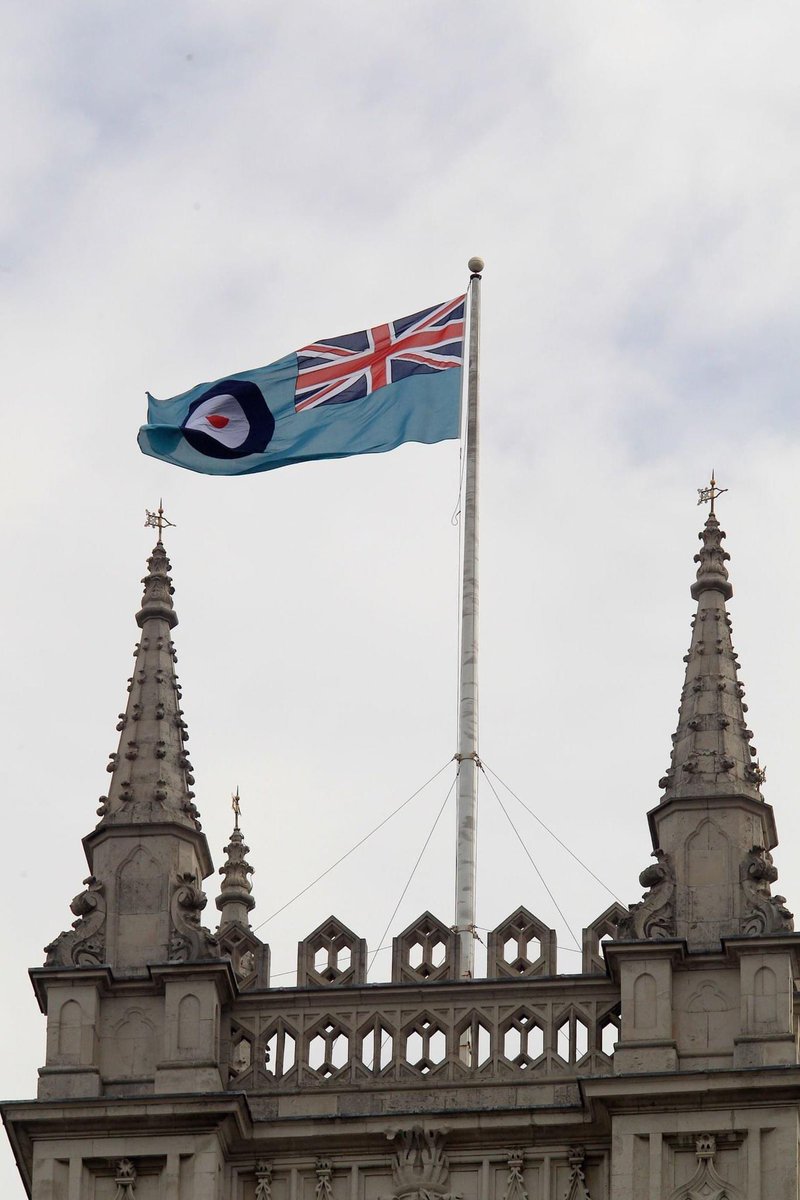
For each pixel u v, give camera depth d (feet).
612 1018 328.29
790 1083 317.42
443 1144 322.55
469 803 360.28
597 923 334.03
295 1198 322.75
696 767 339.16
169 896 336.90
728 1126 317.22
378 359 412.36
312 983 334.03
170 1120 321.93
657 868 332.60
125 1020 330.75
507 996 330.13
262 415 408.26
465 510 382.83
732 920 330.13
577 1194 319.27
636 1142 317.83
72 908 336.70
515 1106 322.96
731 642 351.46
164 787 344.28
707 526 358.84
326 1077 328.29
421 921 336.70
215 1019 329.11
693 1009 325.62
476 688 368.27
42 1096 325.21
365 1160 323.37
